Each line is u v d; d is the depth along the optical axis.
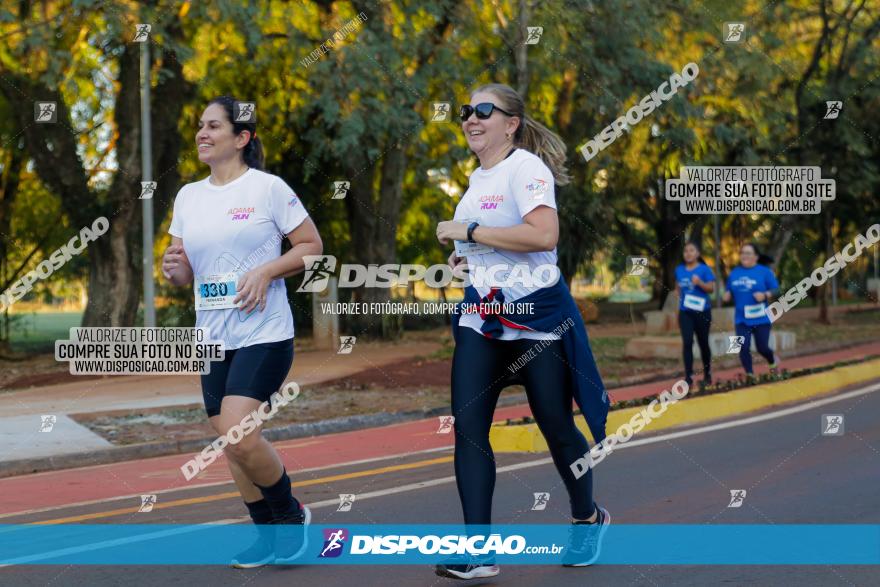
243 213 4.35
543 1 17.02
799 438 8.59
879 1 24.95
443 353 18.17
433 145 20.55
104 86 19.05
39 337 31.56
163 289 22.00
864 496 6.06
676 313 22.00
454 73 18.16
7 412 11.59
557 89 20.16
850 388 13.04
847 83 24.58
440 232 4.20
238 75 19.92
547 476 6.99
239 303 4.21
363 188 22.53
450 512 5.84
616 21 17.72
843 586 4.19
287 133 22.77
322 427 10.61
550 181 4.16
